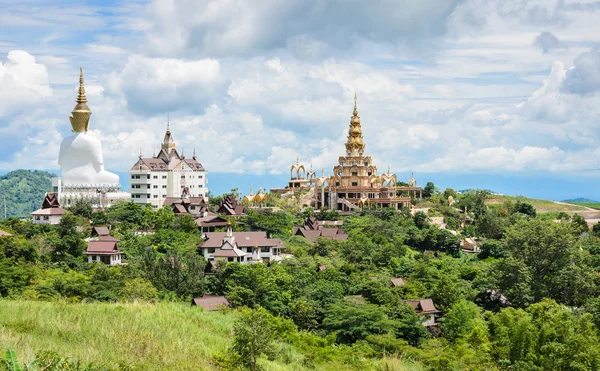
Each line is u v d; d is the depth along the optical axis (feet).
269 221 631.15
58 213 576.20
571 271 482.69
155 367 202.69
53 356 161.48
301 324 403.95
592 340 325.62
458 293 468.34
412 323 399.44
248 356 230.27
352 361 304.50
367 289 449.06
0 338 197.88
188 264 444.14
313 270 490.49
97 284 385.70
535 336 337.31
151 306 299.17
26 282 388.98
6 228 521.65
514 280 487.20
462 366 311.68
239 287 409.49
